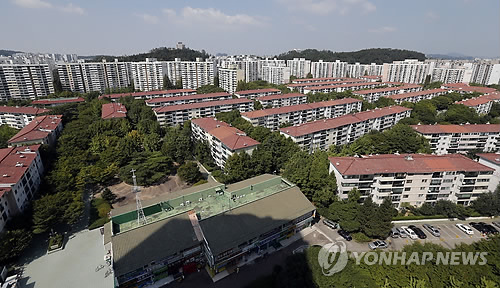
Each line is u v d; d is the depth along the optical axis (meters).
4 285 50.75
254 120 129.75
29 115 139.62
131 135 110.62
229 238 55.16
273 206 64.81
